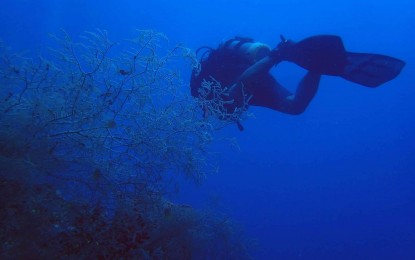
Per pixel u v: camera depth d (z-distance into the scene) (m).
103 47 3.74
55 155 3.62
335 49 4.24
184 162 4.27
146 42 3.87
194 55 4.13
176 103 4.29
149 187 4.16
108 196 3.93
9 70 3.59
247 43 5.38
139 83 3.98
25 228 3.02
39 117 3.47
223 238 7.82
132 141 3.96
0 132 3.19
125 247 3.60
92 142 3.78
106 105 3.79
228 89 4.98
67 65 3.86
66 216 3.45
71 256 3.22
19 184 3.02
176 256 5.11
